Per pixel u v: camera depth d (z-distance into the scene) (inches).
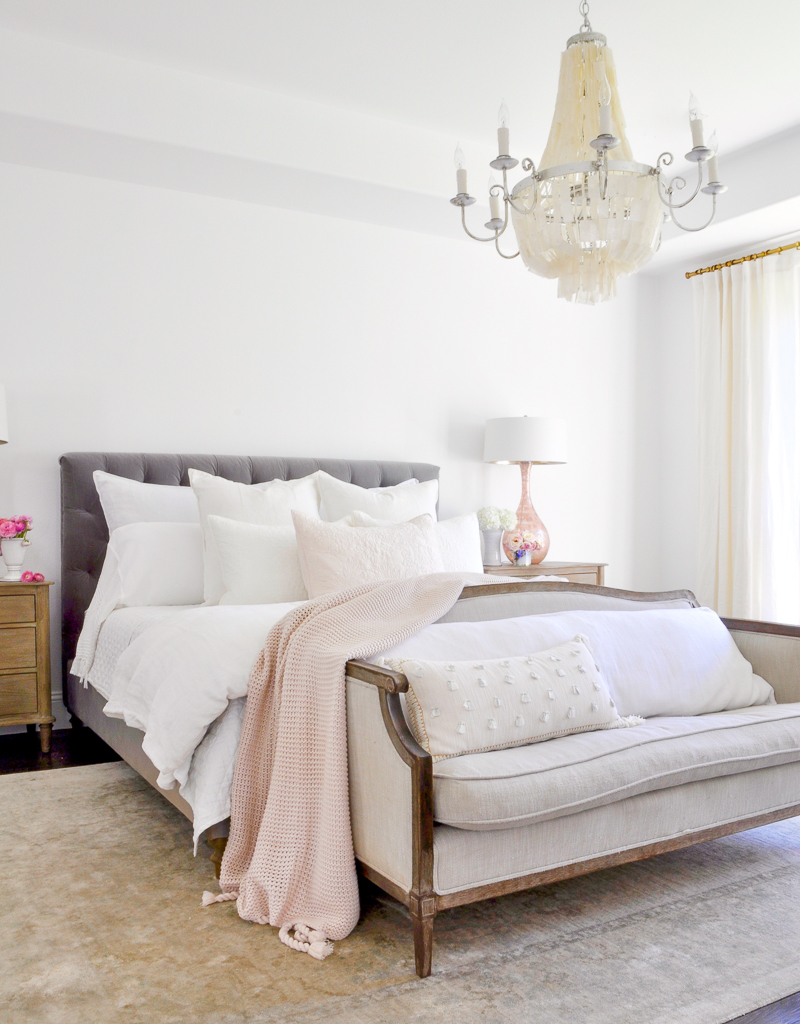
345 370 185.5
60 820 106.5
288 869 77.7
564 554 217.0
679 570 227.1
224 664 88.9
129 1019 62.7
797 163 167.6
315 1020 62.5
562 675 83.8
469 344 201.9
